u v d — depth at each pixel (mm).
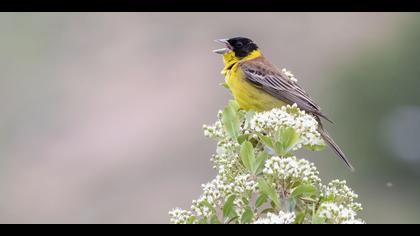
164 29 20766
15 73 19266
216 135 5438
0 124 18453
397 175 17297
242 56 8609
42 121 18594
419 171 17078
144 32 20484
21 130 18422
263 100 8266
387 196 17125
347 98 17891
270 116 5047
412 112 17703
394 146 17344
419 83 17828
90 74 19656
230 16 20797
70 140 18250
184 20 20703
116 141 18000
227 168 5113
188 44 20375
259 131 5098
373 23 19875
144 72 19719
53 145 18141
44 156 17859
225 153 5230
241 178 4676
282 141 4918
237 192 4668
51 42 19812
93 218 16484
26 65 19422
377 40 19500
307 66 19234
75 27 20375
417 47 18750
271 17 20578
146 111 18641
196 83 19266
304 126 5023
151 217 16359
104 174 17266
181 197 16484
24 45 19609
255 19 20266
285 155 4969
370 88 17953
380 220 16922
